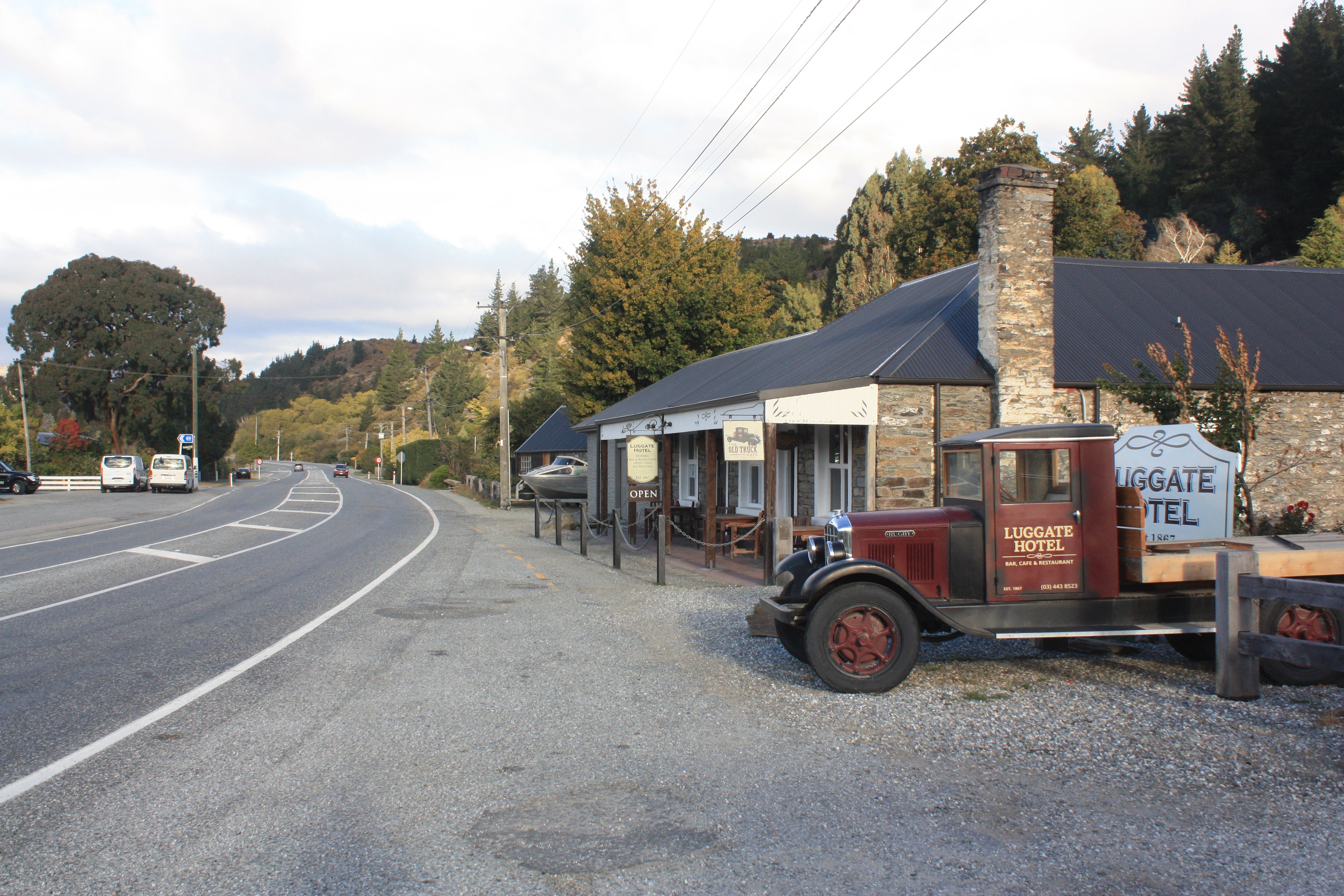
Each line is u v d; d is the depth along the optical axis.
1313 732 5.73
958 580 7.32
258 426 184.00
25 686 6.95
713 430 16.05
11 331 64.19
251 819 4.32
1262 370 14.48
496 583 13.68
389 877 3.67
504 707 6.48
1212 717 6.11
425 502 43.69
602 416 24.73
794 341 20.81
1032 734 5.78
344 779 4.91
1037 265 13.49
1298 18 54.75
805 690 7.01
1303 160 46.69
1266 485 14.28
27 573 14.34
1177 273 17.61
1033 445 7.29
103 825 4.21
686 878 3.68
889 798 4.65
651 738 5.73
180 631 9.30
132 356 64.56
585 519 18.20
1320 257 34.09
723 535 19.31
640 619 10.36
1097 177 53.59
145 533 22.59
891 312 17.55
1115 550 7.30
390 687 7.04
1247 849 3.97
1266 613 7.06
